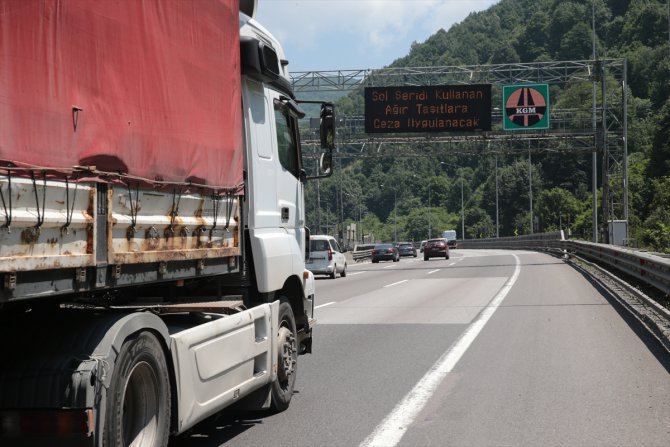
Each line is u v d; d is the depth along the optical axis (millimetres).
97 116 4359
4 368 4203
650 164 95812
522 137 46688
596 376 8719
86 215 4223
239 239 6641
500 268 35719
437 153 49969
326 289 25422
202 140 5809
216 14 6160
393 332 13070
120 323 4488
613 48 128000
